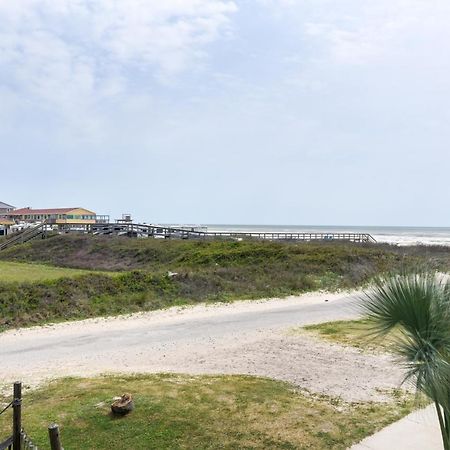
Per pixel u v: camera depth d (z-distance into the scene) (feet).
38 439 19.72
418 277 13.21
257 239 129.29
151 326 46.47
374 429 20.65
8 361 34.37
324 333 42.01
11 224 240.53
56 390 26.81
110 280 60.49
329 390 26.43
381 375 29.17
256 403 24.06
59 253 127.85
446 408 12.21
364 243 134.10
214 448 19.02
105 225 159.74
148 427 20.97
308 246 99.25
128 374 30.35
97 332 43.96
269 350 36.29
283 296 62.95
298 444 19.27
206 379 28.71
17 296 51.49
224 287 64.54
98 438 19.93
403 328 13.17
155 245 120.37
